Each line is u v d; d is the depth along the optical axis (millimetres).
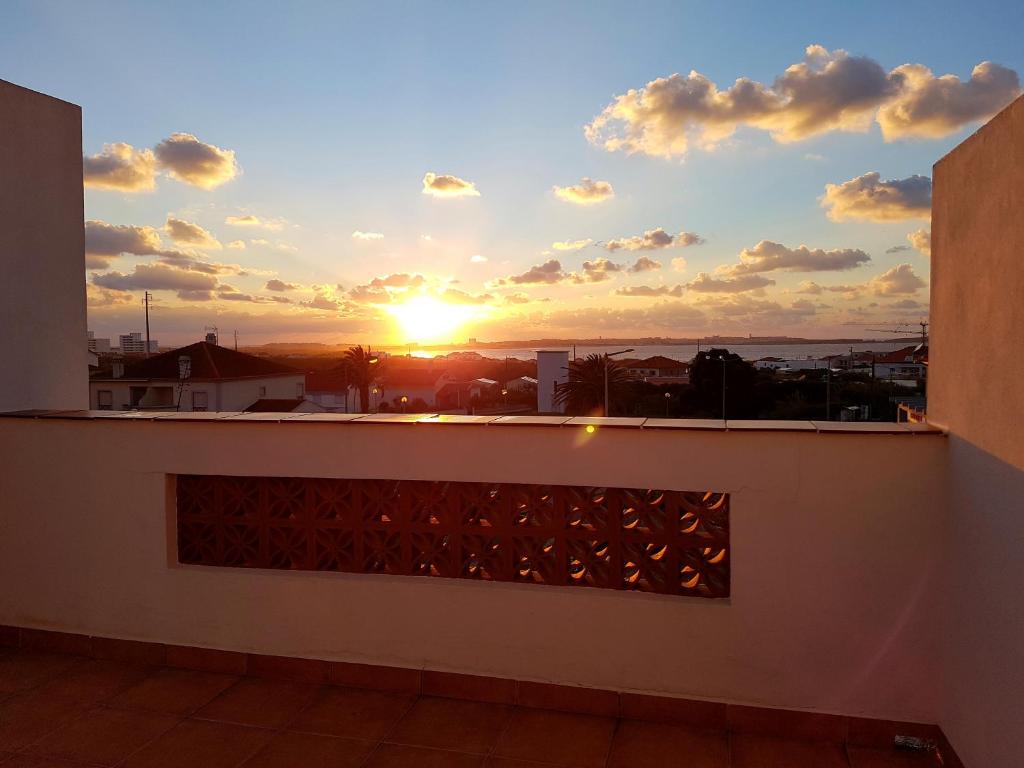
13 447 4188
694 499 3354
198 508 3982
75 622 4109
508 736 3193
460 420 3539
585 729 3240
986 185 2523
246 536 3902
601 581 3412
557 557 3443
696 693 3242
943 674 2910
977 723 2557
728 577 3271
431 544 3641
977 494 2574
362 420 3641
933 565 2967
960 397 2768
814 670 3107
